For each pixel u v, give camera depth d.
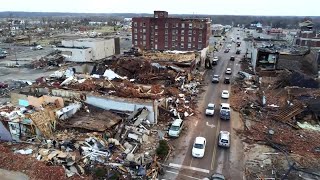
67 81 41.56
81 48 71.44
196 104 38.94
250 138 28.70
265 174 22.67
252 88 46.06
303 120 33.41
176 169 23.36
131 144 26.56
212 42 113.62
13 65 68.31
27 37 132.88
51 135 27.59
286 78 45.47
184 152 26.09
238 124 32.28
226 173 22.84
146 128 30.05
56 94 35.12
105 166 22.80
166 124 31.66
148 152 25.44
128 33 162.25
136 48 86.38
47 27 194.88
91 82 41.44
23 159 23.78
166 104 35.56
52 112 29.31
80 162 23.36
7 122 27.88
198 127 31.52
